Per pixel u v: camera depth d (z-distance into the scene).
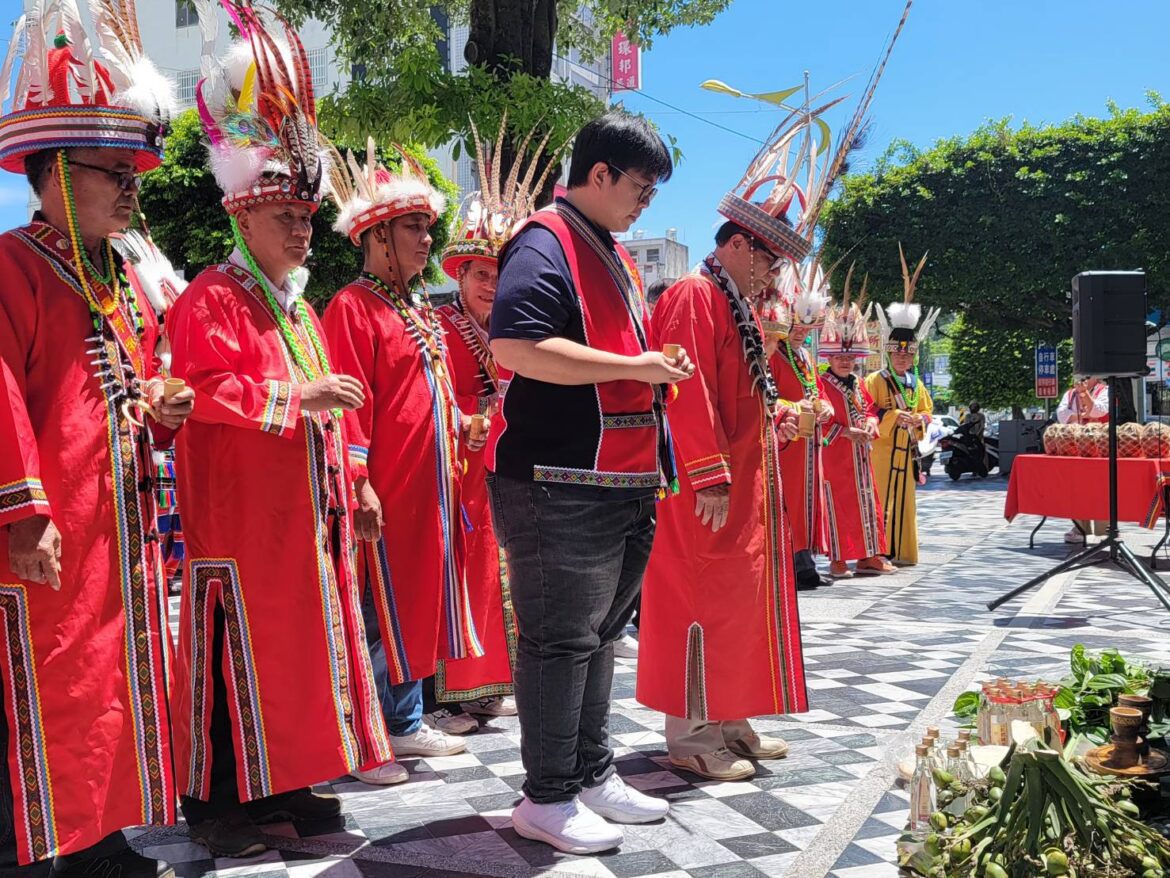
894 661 5.05
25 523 2.33
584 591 2.78
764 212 3.41
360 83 7.05
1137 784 2.66
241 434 2.88
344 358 3.60
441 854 2.84
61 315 2.49
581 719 3.05
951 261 21.09
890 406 8.75
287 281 3.14
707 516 3.25
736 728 3.61
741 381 3.43
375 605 3.65
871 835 2.90
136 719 2.53
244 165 2.93
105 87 2.52
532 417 2.75
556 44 9.69
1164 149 18.97
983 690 2.98
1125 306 6.32
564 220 2.82
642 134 2.80
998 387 31.31
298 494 2.92
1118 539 6.26
